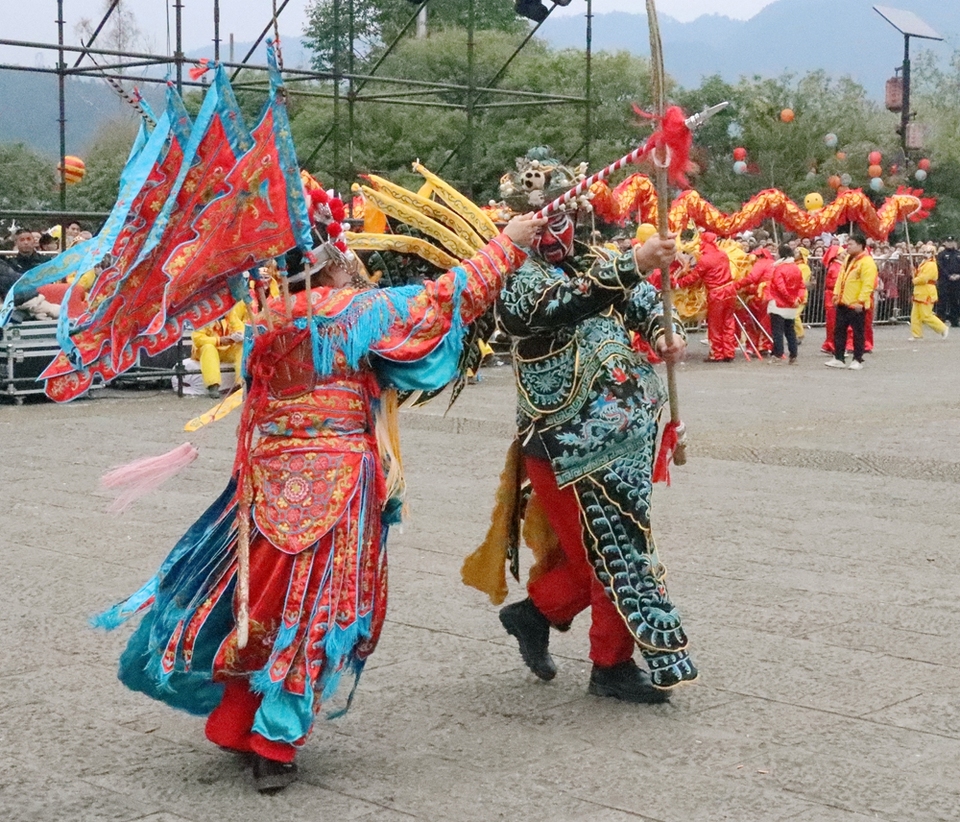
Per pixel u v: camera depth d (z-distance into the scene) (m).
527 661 4.65
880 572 6.27
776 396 13.90
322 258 3.77
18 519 7.41
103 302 3.54
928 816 3.54
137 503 7.88
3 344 12.59
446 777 3.83
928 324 23.22
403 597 5.85
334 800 3.67
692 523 7.37
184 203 3.53
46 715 4.35
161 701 4.10
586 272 4.20
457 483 8.61
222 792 3.72
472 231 4.33
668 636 4.34
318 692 3.71
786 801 3.64
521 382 4.36
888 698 4.51
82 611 5.60
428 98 24.72
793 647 5.09
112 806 3.62
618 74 26.80
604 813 3.56
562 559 4.64
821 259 24.83
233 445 10.21
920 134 29.41
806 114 31.11
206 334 12.78
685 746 4.07
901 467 9.27
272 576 3.64
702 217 17.45
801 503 7.96
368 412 3.83
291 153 3.45
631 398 4.28
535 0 14.50
